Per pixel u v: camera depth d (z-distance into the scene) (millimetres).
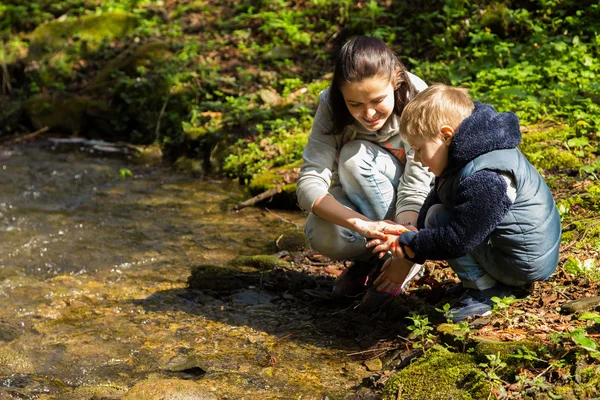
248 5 9531
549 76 6238
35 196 6113
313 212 3406
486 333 3025
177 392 2883
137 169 7016
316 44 8484
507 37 7477
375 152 3457
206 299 3979
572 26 7223
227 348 3379
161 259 4680
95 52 9359
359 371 3107
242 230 5203
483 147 2877
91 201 5980
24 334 3617
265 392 2971
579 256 3701
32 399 3010
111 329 3635
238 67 8180
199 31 9328
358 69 3064
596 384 2572
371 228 3160
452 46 7547
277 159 6266
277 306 3834
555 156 4984
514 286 3279
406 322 3414
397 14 8453
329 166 3508
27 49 9938
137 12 9859
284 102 7363
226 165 6559
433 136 2939
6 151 7688
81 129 8266
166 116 7719
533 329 3010
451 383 2764
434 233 2941
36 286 4230
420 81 3396
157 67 8430
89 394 2992
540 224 2994
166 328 3627
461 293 3516
